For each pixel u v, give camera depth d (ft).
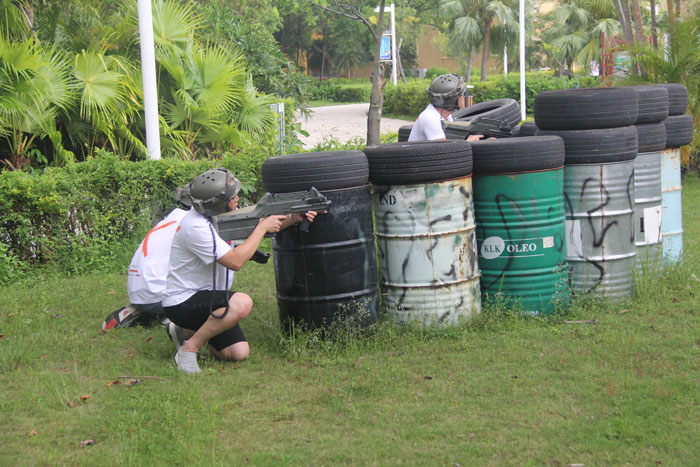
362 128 90.79
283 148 44.47
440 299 18.70
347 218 17.70
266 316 21.13
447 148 18.24
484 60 129.18
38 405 15.28
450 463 12.54
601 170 20.13
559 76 126.93
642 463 12.33
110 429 14.11
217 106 40.86
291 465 12.62
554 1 155.84
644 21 79.10
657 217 22.52
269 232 17.02
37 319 21.29
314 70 239.30
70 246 27.30
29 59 33.06
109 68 39.99
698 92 44.45
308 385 16.17
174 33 42.11
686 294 21.57
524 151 18.93
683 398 14.55
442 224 18.51
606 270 20.49
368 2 181.06
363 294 18.06
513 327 18.93
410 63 209.97
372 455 12.89
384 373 16.51
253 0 120.88
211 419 14.30
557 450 12.85
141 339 19.88
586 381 15.71
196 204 16.44
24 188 26.27
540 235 19.36
